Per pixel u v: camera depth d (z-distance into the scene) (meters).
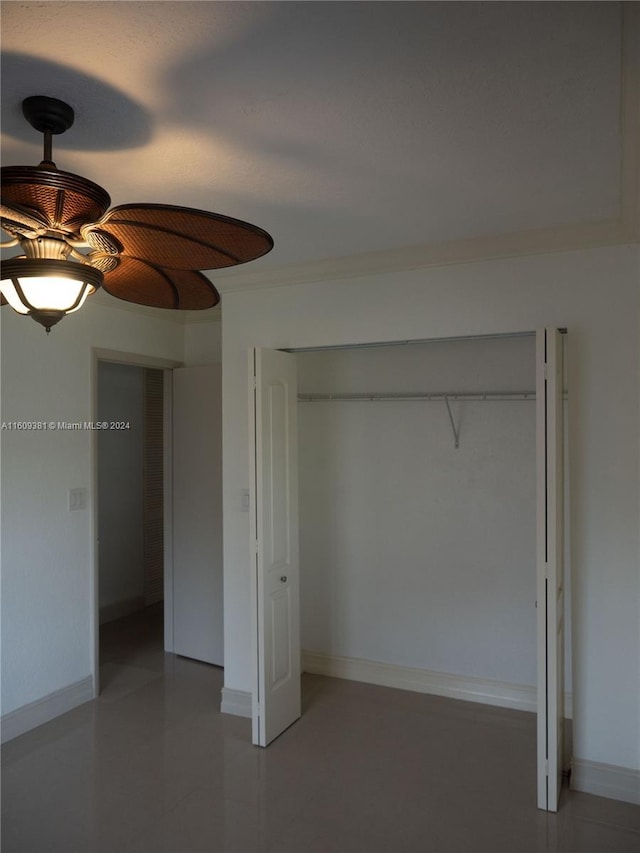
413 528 3.83
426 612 3.80
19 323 3.25
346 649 4.02
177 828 2.48
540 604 2.54
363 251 3.04
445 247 2.92
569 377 2.74
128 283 1.94
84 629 3.64
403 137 1.86
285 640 3.31
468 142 1.90
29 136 1.80
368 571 3.95
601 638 2.70
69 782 2.81
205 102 1.64
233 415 3.51
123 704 3.62
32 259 1.52
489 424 3.63
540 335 2.47
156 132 1.81
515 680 3.59
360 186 2.23
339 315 3.23
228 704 3.51
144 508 5.55
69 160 1.99
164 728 3.33
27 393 3.30
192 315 4.42
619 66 1.50
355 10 1.28
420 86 1.58
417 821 2.53
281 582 3.26
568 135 1.86
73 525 3.56
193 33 1.35
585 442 2.71
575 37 1.39
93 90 1.58
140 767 2.94
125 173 2.09
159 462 5.68
